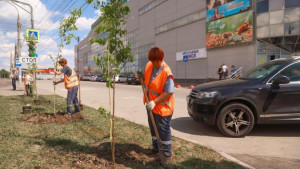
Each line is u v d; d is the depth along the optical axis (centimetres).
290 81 495
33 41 1070
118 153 361
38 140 417
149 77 316
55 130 491
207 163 336
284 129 552
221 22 2331
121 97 1274
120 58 307
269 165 348
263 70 544
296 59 517
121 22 306
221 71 2161
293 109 487
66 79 630
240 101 497
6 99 1052
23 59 1033
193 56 2800
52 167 306
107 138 443
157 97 311
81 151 369
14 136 438
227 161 346
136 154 362
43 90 1783
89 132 484
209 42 2503
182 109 834
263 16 2002
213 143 456
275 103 488
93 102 1054
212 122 498
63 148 383
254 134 516
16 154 347
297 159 373
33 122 559
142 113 768
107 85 305
